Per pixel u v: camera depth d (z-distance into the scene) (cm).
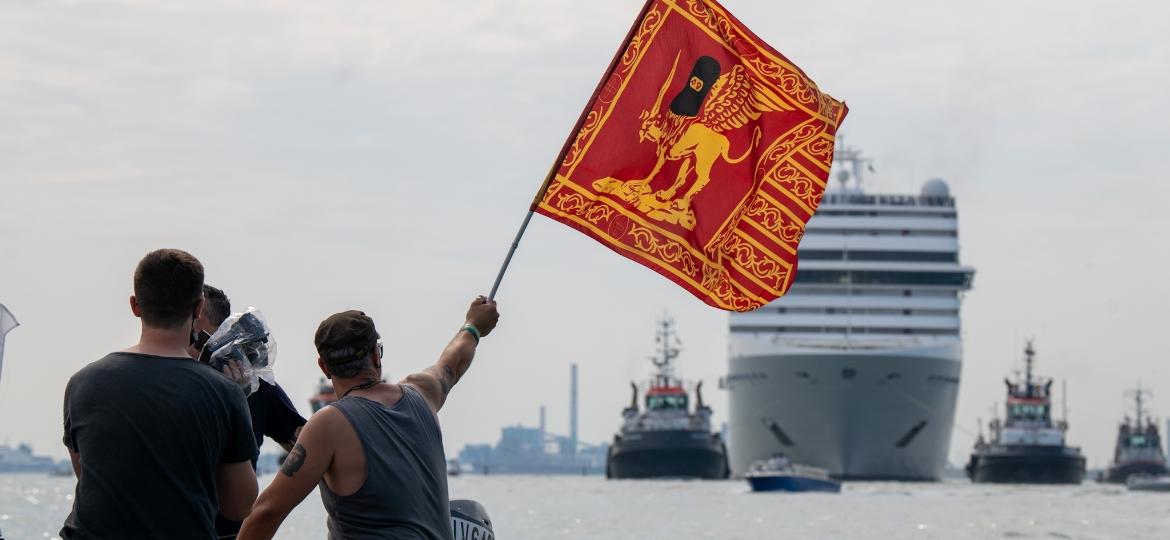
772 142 1115
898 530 5469
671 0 1119
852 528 5588
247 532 812
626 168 1104
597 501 8938
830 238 13138
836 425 12900
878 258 13088
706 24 1117
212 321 995
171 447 798
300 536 4009
